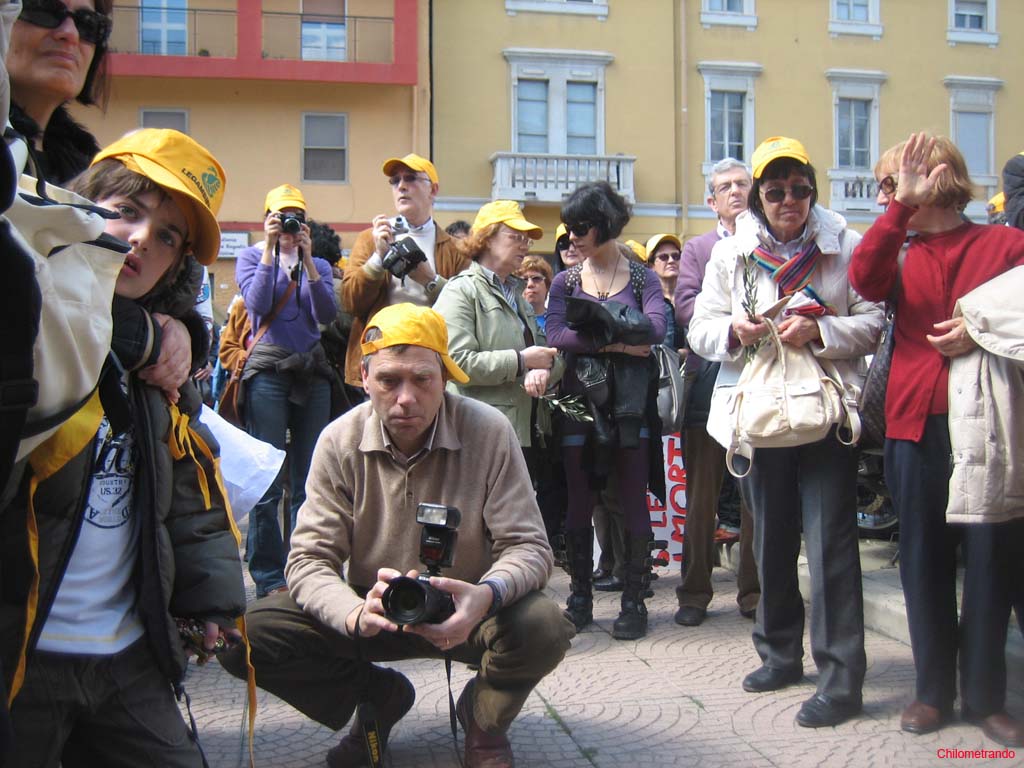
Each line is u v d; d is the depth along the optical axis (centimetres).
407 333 283
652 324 441
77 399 167
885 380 341
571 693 376
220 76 1942
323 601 278
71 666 188
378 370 283
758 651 385
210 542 208
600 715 352
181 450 207
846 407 347
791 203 359
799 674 381
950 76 2242
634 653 428
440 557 273
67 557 186
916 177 317
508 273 476
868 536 583
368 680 304
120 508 199
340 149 2020
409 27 2000
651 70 2136
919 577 329
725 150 2177
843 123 2222
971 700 323
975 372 306
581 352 452
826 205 2195
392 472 297
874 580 486
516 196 2047
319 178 2017
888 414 333
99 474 197
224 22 1992
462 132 2067
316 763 312
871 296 337
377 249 479
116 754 199
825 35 2202
